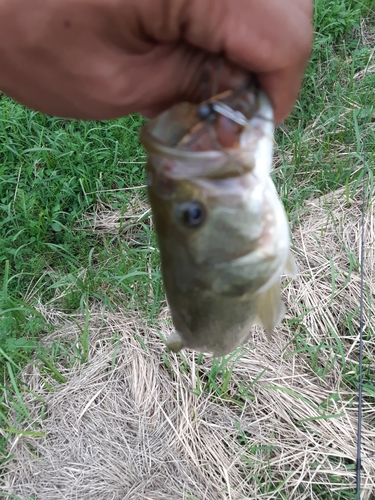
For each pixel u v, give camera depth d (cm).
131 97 18
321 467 49
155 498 48
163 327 58
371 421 52
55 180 69
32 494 50
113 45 17
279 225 21
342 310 58
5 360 57
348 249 61
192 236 20
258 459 50
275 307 26
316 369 54
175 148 18
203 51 18
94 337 59
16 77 18
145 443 52
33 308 58
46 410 54
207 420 52
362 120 74
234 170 18
